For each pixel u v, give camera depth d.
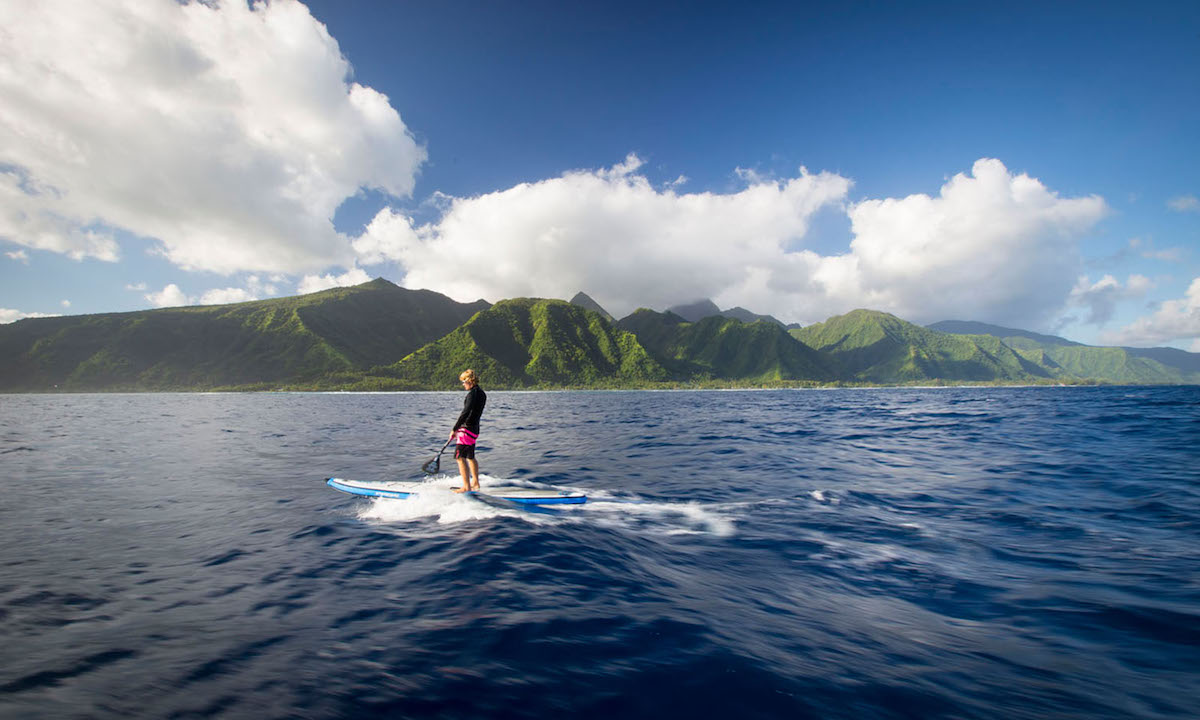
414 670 4.26
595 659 4.45
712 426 32.75
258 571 6.81
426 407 76.75
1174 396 73.31
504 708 3.73
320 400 131.50
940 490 12.02
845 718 3.63
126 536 8.55
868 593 6.10
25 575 6.71
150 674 4.23
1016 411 41.38
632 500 11.14
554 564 6.88
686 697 3.89
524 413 54.84
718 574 6.71
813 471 14.88
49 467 16.38
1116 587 6.10
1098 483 12.34
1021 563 7.07
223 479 13.96
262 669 4.30
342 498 11.34
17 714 3.65
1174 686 4.03
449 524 9.04
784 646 4.73
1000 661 4.47
